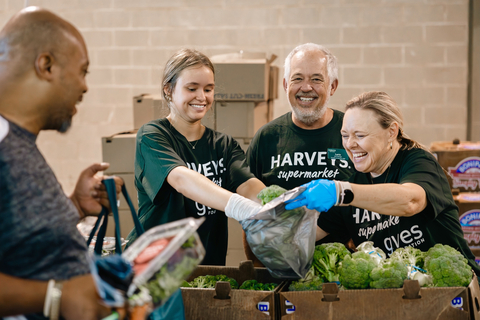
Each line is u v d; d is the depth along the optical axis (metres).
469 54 4.11
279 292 1.32
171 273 0.85
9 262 0.79
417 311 1.24
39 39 0.86
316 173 2.06
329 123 2.09
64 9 4.49
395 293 1.25
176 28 4.40
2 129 0.83
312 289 1.37
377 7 4.16
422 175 1.54
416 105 4.24
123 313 0.80
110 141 2.92
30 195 0.80
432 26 4.13
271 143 2.13
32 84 0.87
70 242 0.84
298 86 2.00
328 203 1.31
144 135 1.73
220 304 1.32
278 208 1.30
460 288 1.25
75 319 0.79
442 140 4.25
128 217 2.97
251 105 2.91
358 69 4.25
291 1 4.25
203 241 1.82
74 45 0.90
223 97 2.90
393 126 1.60
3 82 0.86
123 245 1.58
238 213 1.35
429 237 1.59
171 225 0.87
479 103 4.11
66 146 4.65
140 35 4.45
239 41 4.35
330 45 4.26
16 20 0.87
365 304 1.25
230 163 1.88
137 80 4.51
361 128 1.57
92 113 4.60
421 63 4.18
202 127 1.88
